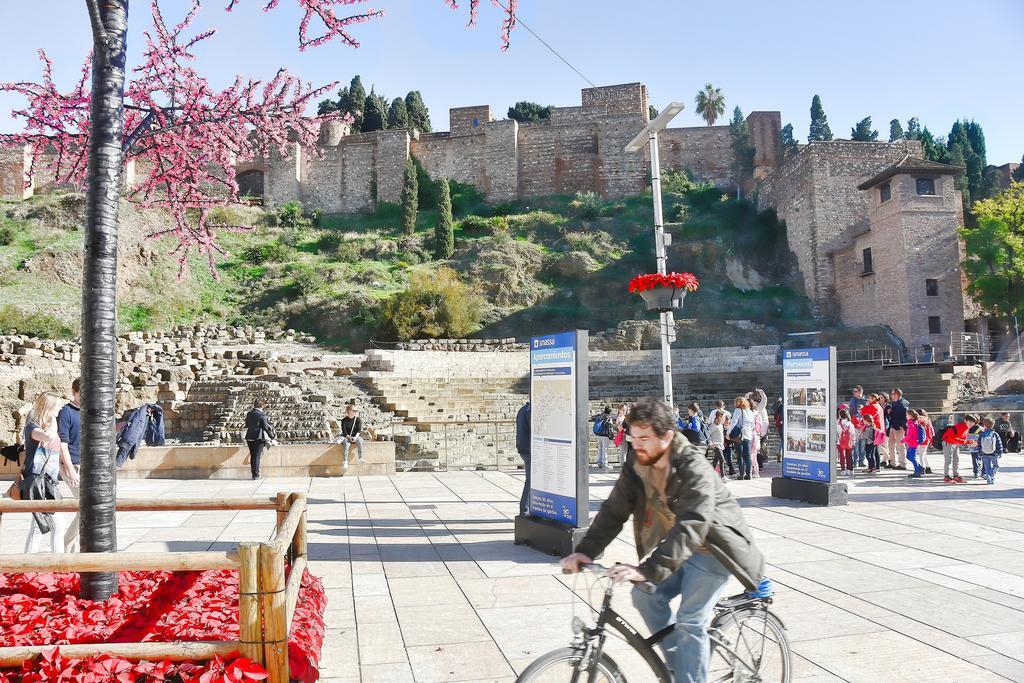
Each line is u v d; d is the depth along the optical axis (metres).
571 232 59.69
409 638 5.15
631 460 3.51
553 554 7.91
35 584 5.09
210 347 35.25
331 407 24.95
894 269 42.88
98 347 4.88
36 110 7.00
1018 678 4.34
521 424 9.25
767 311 49.69
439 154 70.81
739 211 59.88
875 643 4.96
